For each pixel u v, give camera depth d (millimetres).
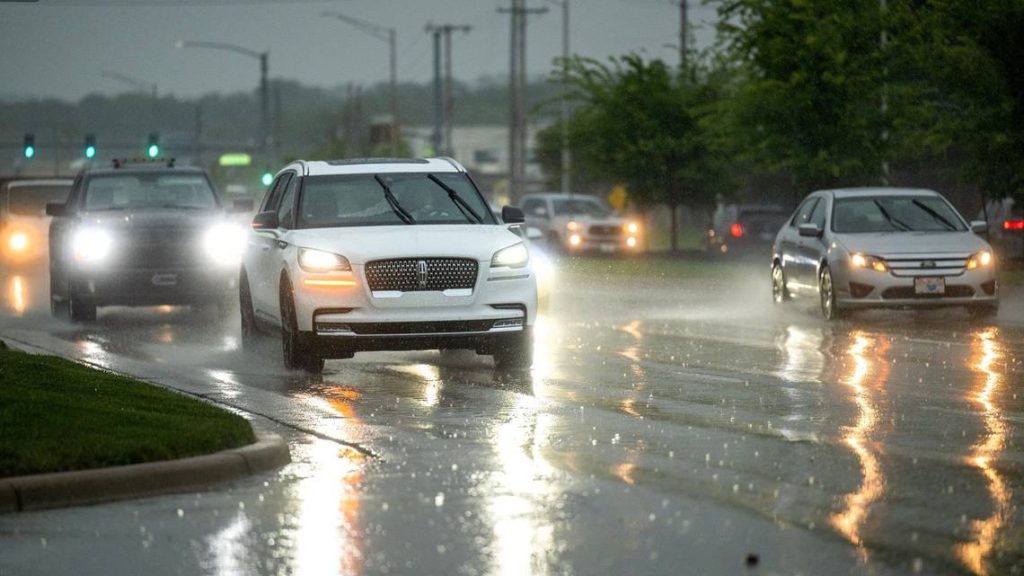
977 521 21328
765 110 91125
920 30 83312
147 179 60312
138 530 21500
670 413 32188
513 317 40125
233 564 19438
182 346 48656
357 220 42281
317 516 22188
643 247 127250
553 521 21531
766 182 134000
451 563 19219
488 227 41688
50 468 24016
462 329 39719
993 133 77500
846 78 87438
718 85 121500
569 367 41656
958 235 56844
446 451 27531
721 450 27312
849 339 49656
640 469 25469
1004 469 25266
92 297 56500
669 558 19297
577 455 26906
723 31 92188
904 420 30797
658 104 122875
